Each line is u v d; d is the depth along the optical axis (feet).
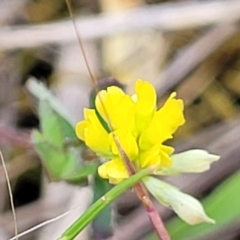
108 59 0.32
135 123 0.22
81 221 0.20
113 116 0.22
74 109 0.31
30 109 0.32
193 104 0.32
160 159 0.21
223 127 0.31
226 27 0.33
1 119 0.32
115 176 0.21
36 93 0.25
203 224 0.26
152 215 0.21
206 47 0.33
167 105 0.22
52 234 0.29
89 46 0.32
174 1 0.34
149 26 0.32
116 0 0.33
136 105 0.22
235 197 0.26
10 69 0.32
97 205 0.20
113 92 0.22
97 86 0.24
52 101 0.25
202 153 0.21
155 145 0.22
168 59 0.33
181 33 0.33
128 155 0.22
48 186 0.30
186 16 0.32
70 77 0.32
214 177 0.29
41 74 0.33
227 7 0.32
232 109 0.32
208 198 0.27
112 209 0.25
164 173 0.22
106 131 0.22
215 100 0.32
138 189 0.21
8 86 0.32
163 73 0.32
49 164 0.24
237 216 0.26
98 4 0.33
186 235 0.26
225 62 0.33
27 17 0.33
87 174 0.24
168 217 0.28
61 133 0.24
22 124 0.32
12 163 0.30
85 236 0.27
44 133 0.24
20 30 0.32
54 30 0.32
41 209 0.29
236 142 0.30
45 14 0.33
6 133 0.29
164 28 0.32
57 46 0.33
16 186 0.30
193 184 0.29
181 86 0.32
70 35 0.32
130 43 0.33
